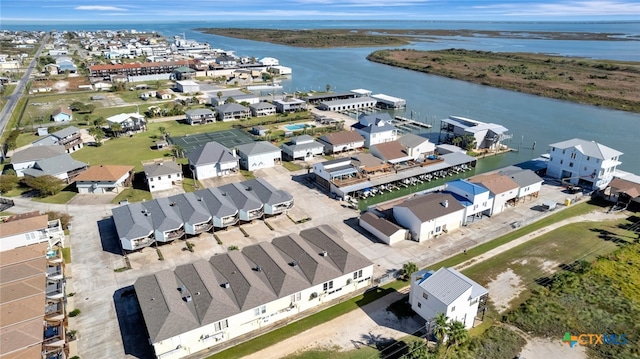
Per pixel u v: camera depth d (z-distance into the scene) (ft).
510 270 164.25
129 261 168.04
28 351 107.45
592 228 197.67
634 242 184.55
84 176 229.45
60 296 135.74
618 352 123.95
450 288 131.34
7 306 123.44
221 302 127.34
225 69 650.43
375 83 590.14
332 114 412.57
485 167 281.13
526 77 590.96
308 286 138.82
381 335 130.31
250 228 195.42
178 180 244.01
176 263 167.12
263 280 139.85
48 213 201.16
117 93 510.17
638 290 151.84
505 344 126.21
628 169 273.13
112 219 201.77
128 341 127.03
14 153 273.54
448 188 214.48
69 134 307.58
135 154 293.43
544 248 180.24
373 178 243.19
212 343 125.39
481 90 542.57
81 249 176.24
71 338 126.82
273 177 255.70
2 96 485.97
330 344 126.62
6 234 161.07
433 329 123.34
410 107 445.37
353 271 148.15
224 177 254.06
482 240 186.50
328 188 238.48
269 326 134.41
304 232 173.78
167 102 456.45
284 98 442.91
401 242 185.26
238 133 342.64
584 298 146.92
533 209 216.33
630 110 426.51
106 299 145.38
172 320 119.55
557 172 255.70
